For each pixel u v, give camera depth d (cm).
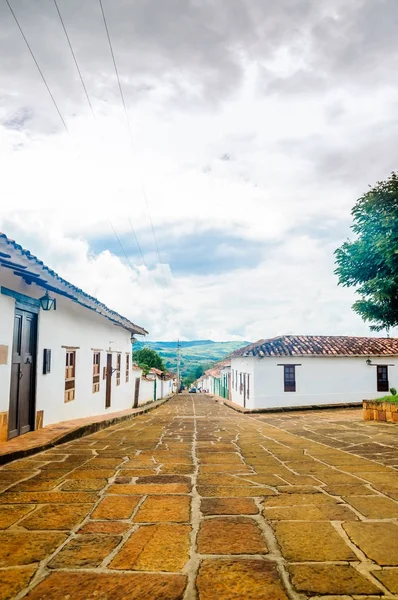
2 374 693
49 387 944
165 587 229
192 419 1440
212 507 362
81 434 882
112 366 1672
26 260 648
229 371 2998
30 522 327
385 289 1055
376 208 1044
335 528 312
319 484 437
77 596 220
